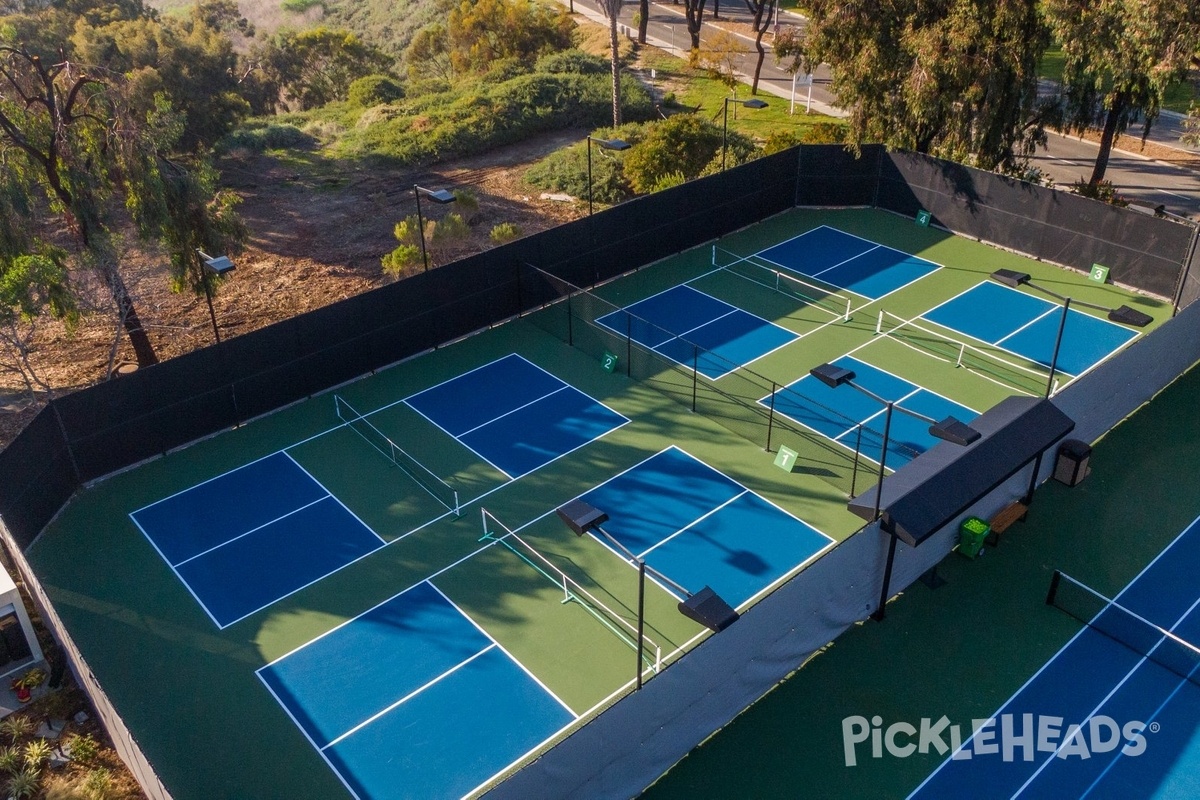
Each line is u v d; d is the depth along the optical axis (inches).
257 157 2020.2
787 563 885.8
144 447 1045.8
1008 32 1389.0
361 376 1189.1
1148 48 1259.2
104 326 1380.4
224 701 768.3
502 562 900.6
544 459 1035.9
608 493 983.0
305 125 2278.5
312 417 1119.0
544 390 1155.9
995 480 856.3
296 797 692.1
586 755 627.2
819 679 780.6
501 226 1599.4
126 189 1172.5
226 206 1290.6
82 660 675.4
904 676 783.1
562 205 1793.8
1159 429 1072.2
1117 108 1558.8
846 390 1139.9
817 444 1038.4
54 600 869.8
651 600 852.6
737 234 1535.4
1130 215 1307.8
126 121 1152.2
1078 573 884.0
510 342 1254.9
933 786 696.4
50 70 1167.0
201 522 960.9
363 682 781.3
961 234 1514.5
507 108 2178.9
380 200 1813.5
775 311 1320.1
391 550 918.4
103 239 1127.6
